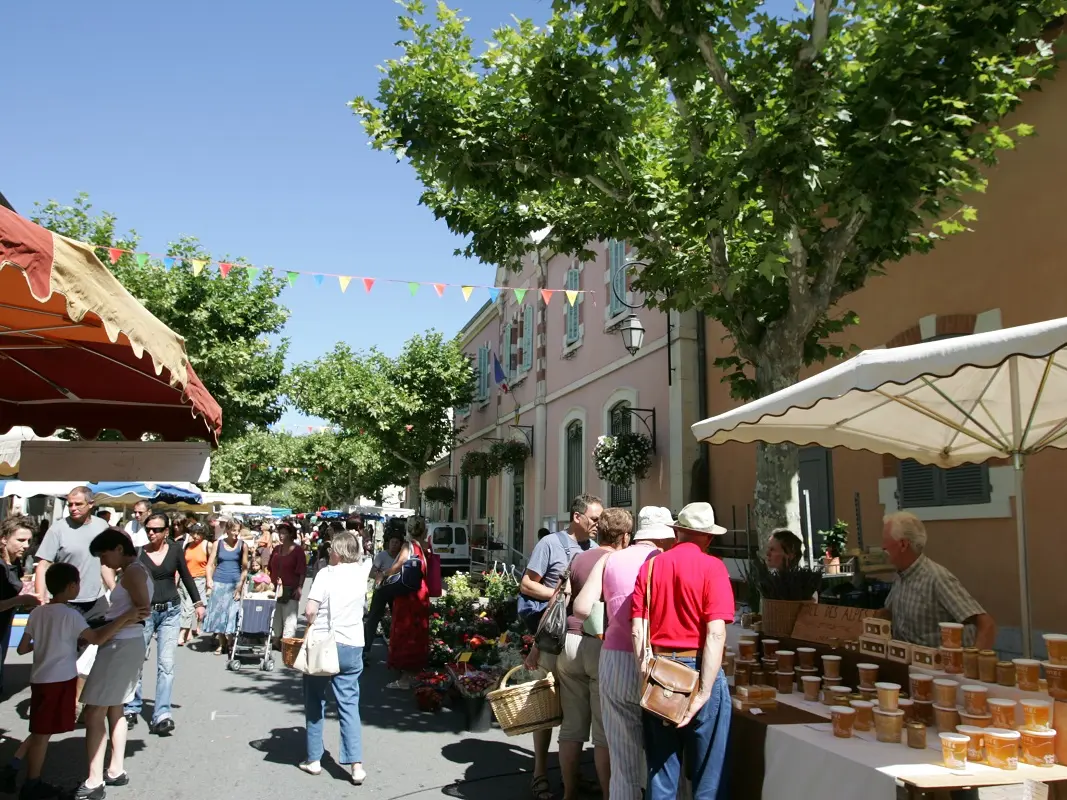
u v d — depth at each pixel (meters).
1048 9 6.11
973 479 8.66
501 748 6.31
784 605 4.90
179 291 18.67
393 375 27.77
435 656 8.69
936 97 6.15
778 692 4.40
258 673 9.61
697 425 5.30
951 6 6.28
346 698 5.46
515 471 24.03
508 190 7.84
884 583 7.61
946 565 8.93
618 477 15.27
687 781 4.13
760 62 6.86
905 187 6.04
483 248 9.12
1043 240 8.05
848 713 3.51
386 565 11.47
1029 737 3.08
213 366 19.23
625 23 6.75
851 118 6.19
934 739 3.45
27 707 7.46
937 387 4.79
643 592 4.01
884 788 2.98
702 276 7.94
